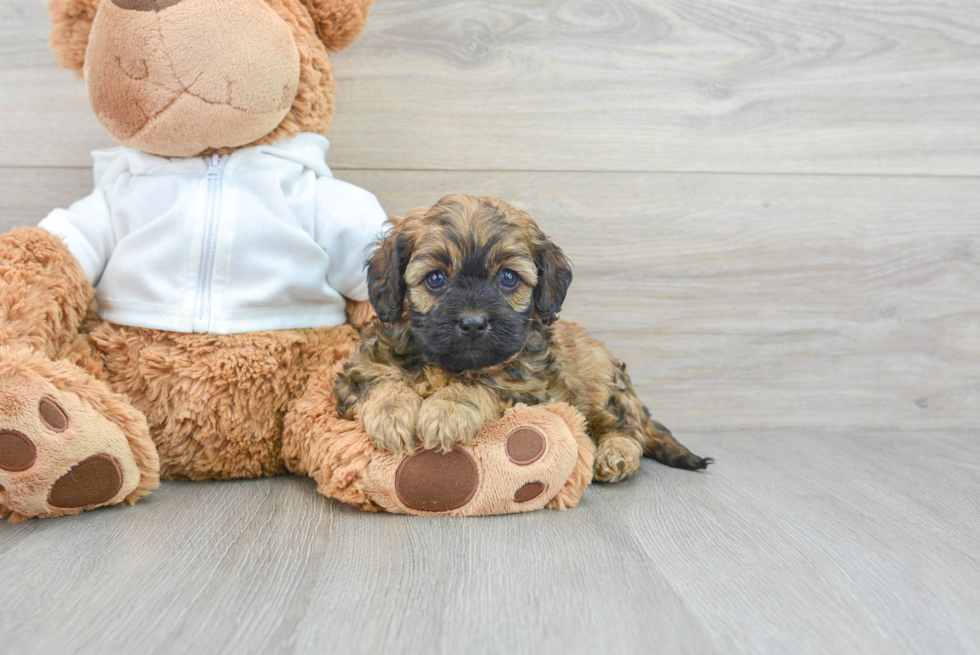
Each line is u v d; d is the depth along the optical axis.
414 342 0.65
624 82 0.82
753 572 0.54
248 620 0.48
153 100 0.64
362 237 0.71
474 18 0.80
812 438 0.84
